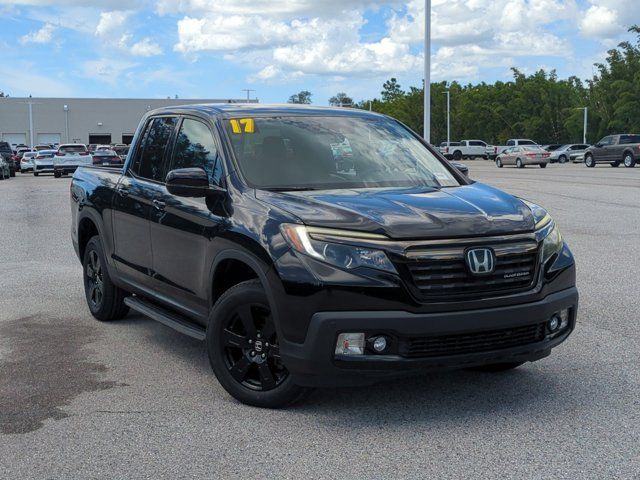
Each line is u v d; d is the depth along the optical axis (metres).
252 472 3.80
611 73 73.81
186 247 5.32
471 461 3.90
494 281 4.34
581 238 12.16
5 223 15.72
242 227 4.66
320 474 3.76
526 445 4.10
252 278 5.09
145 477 3.76
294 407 4.71
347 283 4.14
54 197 23.41
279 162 5.23
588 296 7.91
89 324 7.07
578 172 38.19
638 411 4.61
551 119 86.00
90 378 5.40
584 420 4.46
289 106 6.00
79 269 10.07
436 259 4.21
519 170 43.66
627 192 22.05
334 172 5.26
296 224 4.37
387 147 5.70
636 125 70.56
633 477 3.70
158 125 6.34
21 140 103.75
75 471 3.84
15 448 4.14
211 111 5.72
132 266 6.25
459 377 5.29
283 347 4.34
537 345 4.53
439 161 5.79
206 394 5.01
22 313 7.52
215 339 4.83
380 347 4.17
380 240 4.20
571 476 3.72
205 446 4.13
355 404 4.76
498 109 91.31
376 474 3.76
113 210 6.55
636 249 10.98
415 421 4.46
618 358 5.73
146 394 5.03
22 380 5.36
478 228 4.37
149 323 7.10
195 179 4.96
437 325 4.16
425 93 31.02
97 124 106.81
